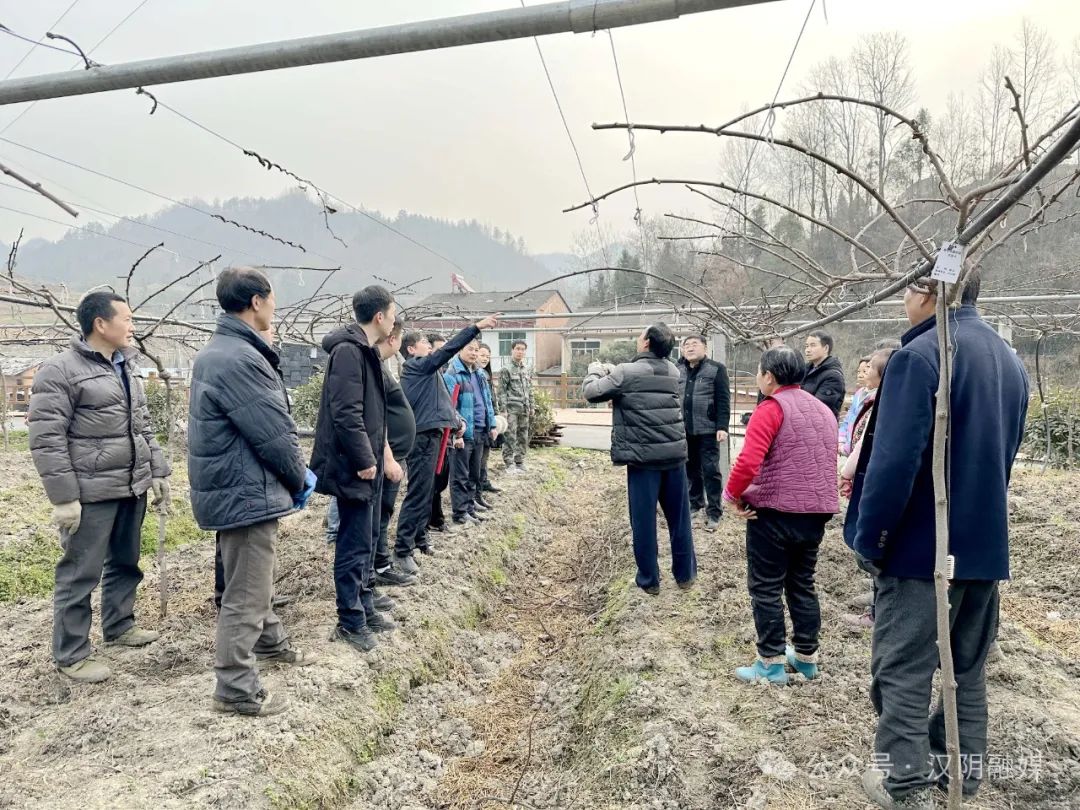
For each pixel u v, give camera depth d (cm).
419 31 206
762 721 319
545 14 197
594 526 830
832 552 543
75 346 355
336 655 383
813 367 553
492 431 797
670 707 333
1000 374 228
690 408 638
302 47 214
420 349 564
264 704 318
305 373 1491
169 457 924
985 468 222
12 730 312
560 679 450
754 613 359
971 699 247
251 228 496
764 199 217
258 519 303
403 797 320
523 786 334
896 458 222
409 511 536
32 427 331
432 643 451
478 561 614
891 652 240
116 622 397
